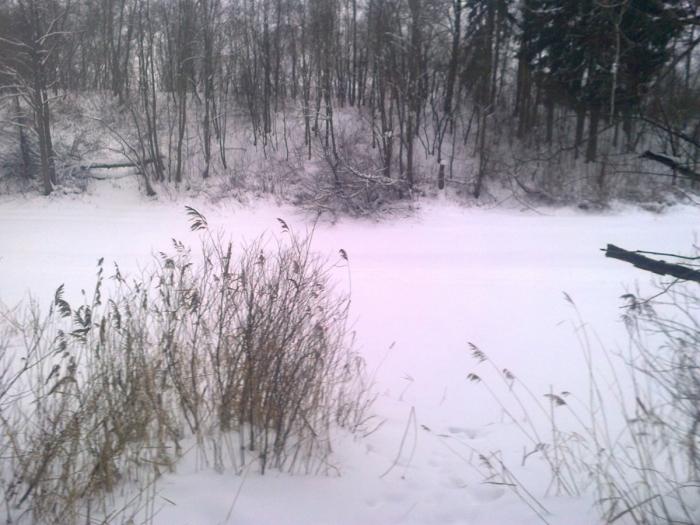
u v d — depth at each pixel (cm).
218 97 3494
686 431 455
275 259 806
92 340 528
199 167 3020
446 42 3170
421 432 555
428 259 1769
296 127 3256
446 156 2994
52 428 415
